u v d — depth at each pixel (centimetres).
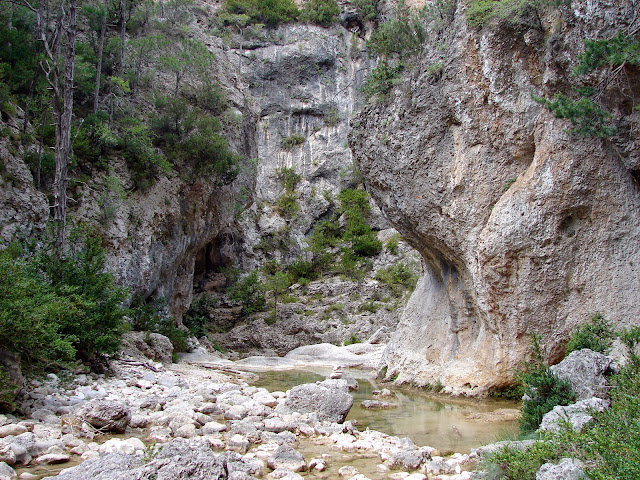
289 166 5288
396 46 1502
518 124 1204
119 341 1244
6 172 1575
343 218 4966
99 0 2933
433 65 1355
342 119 5422
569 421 528
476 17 1252
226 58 3681
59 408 812
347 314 3512
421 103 1376
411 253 4316
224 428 778
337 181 5297
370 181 1570
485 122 1252
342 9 5912
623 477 383
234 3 5703
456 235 1303
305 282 4009
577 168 1104
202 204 2698
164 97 2609
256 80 5428
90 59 2516
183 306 2822
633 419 472
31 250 1255
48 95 1930
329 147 5359
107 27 2909
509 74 1214
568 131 1024
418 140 1375
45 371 1016
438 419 981
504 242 1150
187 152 2541
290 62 5497
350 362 2442
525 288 1134
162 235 2409
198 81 3050
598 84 1041
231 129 3034
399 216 1471
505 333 1173
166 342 1862
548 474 426
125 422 752
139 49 2805
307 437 789
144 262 2183
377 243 4503
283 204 4819
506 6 1219
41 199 1652
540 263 1127
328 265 4362
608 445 427
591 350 800
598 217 1098
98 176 2123
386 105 1499
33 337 790
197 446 523
